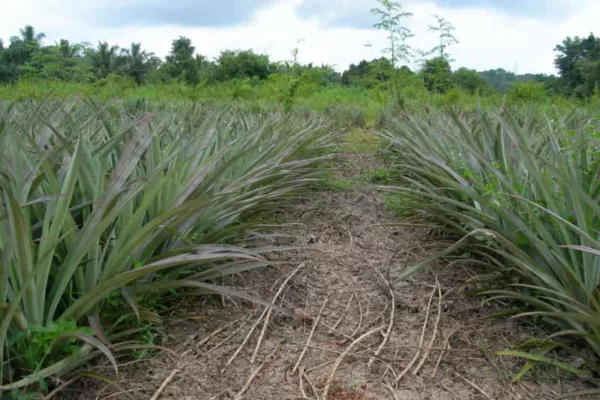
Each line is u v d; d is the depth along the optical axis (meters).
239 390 2.32
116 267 2.42
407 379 2.44
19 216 1.88
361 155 9.42
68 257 2.22
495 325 2.94
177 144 3.24
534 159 3.43
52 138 3.29
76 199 2.79
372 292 3.42
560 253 2.51
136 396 2.23
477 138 4.59
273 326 2.92
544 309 2.79
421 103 13.91
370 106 17.97
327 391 2.32
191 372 2.44
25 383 1.99
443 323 2.98
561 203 2.88
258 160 4.26
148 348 2.53
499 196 3.13
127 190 2.56
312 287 3.48
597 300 2.45
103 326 2.52
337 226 4.81
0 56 36.78
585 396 2.29
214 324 2.89
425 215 4.75
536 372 2.47
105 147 2.87
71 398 2.18
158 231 2.73
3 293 1.98
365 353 2.65
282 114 10.01
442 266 3.82
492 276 3.12
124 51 43.25
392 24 15.45
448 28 15.65
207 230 3.46
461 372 2.50
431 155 4.53
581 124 4.03
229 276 3.49
